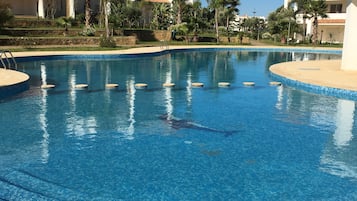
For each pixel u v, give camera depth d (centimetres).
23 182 451
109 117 762
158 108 848
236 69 1630
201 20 3962
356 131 690
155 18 4228
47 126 692
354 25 1362
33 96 941
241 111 832
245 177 480
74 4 3875
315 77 1214
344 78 1190
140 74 1387
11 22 2728
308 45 3650
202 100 944
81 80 1210
